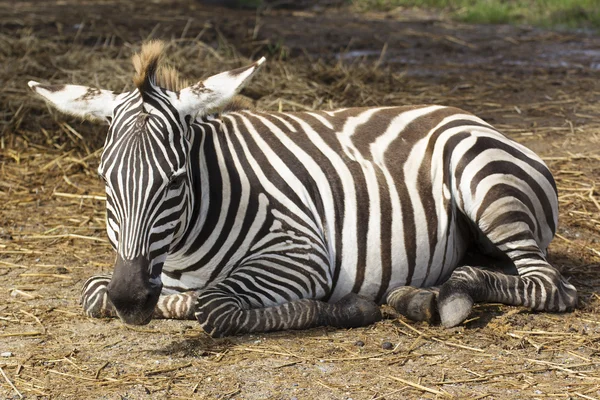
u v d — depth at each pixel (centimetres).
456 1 2803
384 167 844
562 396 670
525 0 2808
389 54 2070
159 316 821
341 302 805
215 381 700
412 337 777
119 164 706
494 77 1828
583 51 2111
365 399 667
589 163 1297
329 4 2853
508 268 881
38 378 715
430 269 852
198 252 793
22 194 1237
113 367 730
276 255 789
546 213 861
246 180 806
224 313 754
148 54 736
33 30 2153
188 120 736
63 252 1034
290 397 671
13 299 888
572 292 834
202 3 2753
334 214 824
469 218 842
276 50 2042
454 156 839
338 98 1593
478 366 721
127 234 700
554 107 1591
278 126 854
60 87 754
